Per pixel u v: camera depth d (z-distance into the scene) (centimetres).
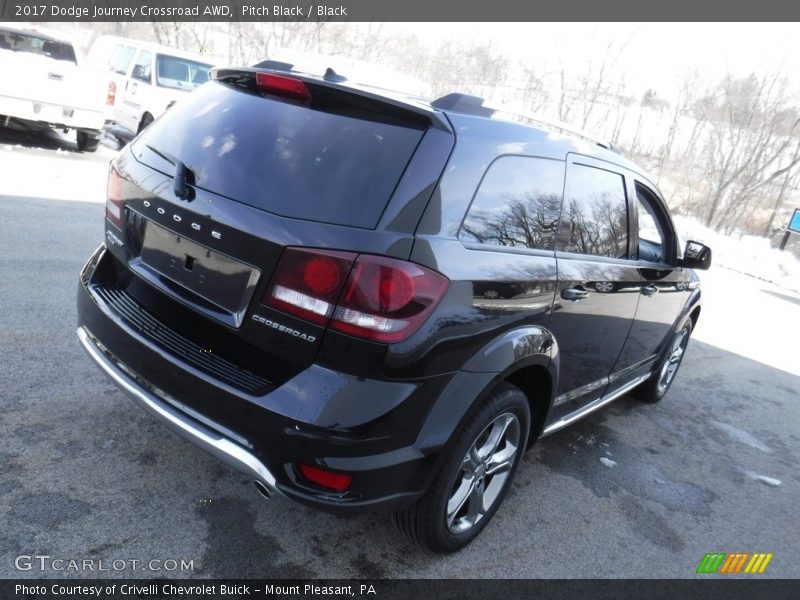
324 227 210
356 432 211
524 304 261
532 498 344
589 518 337
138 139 286
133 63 1202
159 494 281
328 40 1911
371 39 1964
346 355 209
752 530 360
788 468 452
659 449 440
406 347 212
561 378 318
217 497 286
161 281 248
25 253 538
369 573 261
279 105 247
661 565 310
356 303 206
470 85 2091
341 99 238
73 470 284
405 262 211
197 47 1908
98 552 243
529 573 283
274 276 213
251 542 264
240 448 221
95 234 631
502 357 250
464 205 236
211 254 229
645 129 2488
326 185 218
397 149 224
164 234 247
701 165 2441
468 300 231
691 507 371
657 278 401
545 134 293
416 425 224
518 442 291
